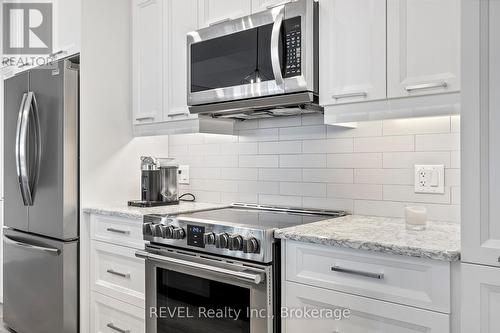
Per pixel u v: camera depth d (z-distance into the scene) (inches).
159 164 99.6
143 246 82.6
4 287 116.2
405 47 61.0
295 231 61.2
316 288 58.7
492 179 45.4
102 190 99.4
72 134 94.8
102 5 98.7
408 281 51.0
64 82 93.6
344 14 67.3
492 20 45.4
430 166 71.5
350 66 66.7
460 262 47.2
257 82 74.4
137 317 84.8
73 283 95.5
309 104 73.4
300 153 88.5
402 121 74.9
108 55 100.1
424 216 62.9
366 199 79.2
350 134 81.4
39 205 101.0
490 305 45.5
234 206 96.3
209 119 93.0
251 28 75.2
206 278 69.7
